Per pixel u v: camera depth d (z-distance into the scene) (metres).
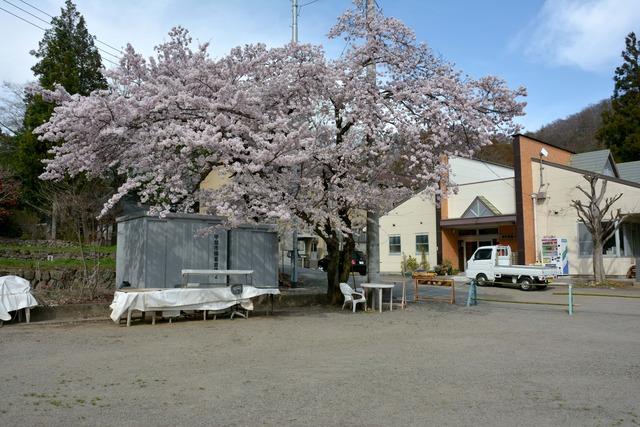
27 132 20.94
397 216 31.19
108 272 14.41
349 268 14.31
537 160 25.41
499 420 4.54
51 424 4.31
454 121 11.52
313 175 11.80
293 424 4.39
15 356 7.11
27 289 10.15
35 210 21.16
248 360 6.96
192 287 11.45
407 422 4.46
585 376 6.19
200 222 13.28
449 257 29.12
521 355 7.43
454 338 8.88
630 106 33.50
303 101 11.52
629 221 23.66
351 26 12.47
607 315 12.13
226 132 10.41
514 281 20.05
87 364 6.64
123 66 11.02
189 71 10.32
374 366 6.64
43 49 22.03
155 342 8.28
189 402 4.99
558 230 24.58
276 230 14.59
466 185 28.47
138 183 10.43
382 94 12.07
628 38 34.47
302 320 11.12
